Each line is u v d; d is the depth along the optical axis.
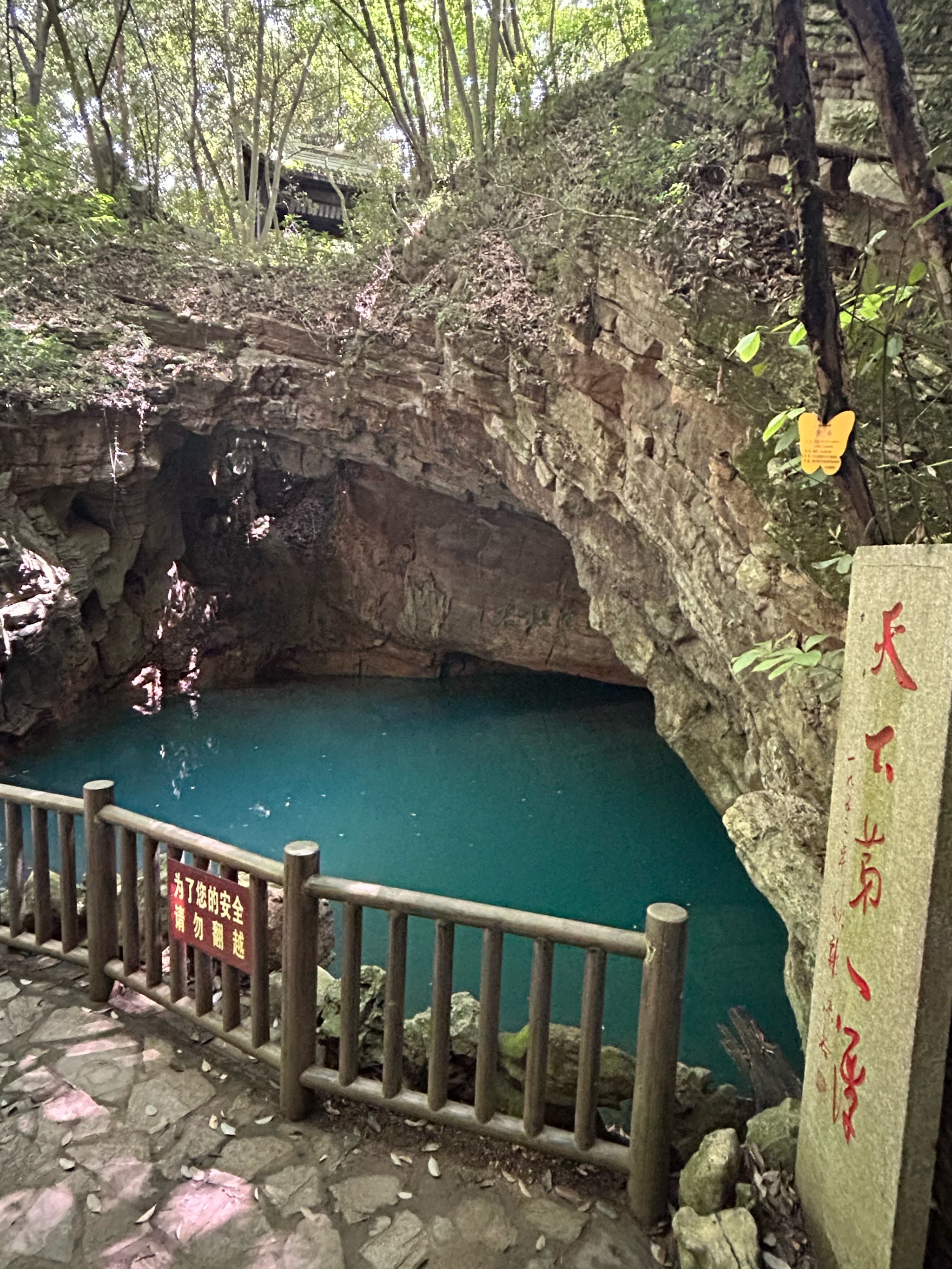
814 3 3.58
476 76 8.77
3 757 10.11
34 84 11.41
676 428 4.90
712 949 7.34
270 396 10.95
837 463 2.11
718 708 6.10
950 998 1.63
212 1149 2.51
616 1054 2.72
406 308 9.31
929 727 1.65
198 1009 2.92
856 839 1.96
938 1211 1.92
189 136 13.66
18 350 9.21
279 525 14.62
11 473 9.28
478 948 7.34
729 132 4.45
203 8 12.67
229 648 14.59
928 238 1.92
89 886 3.18
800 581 3.36
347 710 14.12
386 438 10.92
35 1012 3.17
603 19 8.42
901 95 1.86
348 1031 2.56
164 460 11.89
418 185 10.71
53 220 10.88
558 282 6.57
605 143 5.97
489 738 13.21
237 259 11.70
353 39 12.06
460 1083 2.82
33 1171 2.41
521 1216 2.28
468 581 14.35
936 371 3.00
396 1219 2.27
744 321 4.00
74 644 10.34
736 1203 2.17
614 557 7.07
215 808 10.27
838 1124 1.96
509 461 8.99
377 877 8.78
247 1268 2.12
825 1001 2.09
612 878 8.80
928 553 1.68
